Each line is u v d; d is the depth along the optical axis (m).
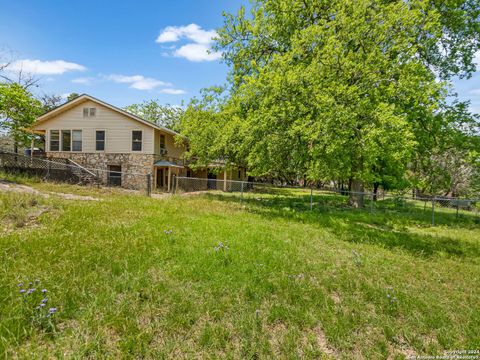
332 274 3.55
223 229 5.38
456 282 3.60
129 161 16.30
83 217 5.19
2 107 14.09
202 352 1.89
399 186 14.43
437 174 13.24
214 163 15.44
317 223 7.41
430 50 11.29
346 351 2.05
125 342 1.89
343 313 2.53
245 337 2.07
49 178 12.88
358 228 7.15
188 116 13.86
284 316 2.39
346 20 7.76
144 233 4.50
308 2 11.59
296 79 7.42
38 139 22.00
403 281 3.49
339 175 9.69
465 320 2.58
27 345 1.82
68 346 1.82
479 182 17.81
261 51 13.01
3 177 9.78
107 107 16.28
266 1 12.53
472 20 11.55
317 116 7.04
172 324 2.15
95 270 2.95
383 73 7.59
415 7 8.81
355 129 6.75
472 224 9.83
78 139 16.66
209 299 2.55
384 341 2.16
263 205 10.84
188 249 3.92
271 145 8.09
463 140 11.04
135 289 2.60
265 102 7.93
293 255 4.15
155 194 12.76
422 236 6.86
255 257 3.85
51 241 3.65
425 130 10.76
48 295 2.30
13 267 2.79
